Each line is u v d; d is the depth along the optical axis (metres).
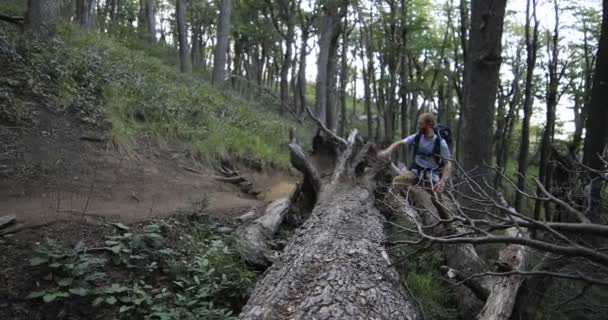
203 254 4.85
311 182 7.16
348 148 7.57
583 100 14.81
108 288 3.93
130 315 3.83
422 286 4.61
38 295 3.67
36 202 5.24
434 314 4.24
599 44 5.96
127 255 4.48
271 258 4.82
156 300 4.00
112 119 8.03
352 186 6.69
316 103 18.30
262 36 25.23
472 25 6.36
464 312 4.49
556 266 3.96
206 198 6.34
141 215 5.53
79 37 11.54
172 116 9.51
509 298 3.89
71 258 4.06
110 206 5.65
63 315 3.71
